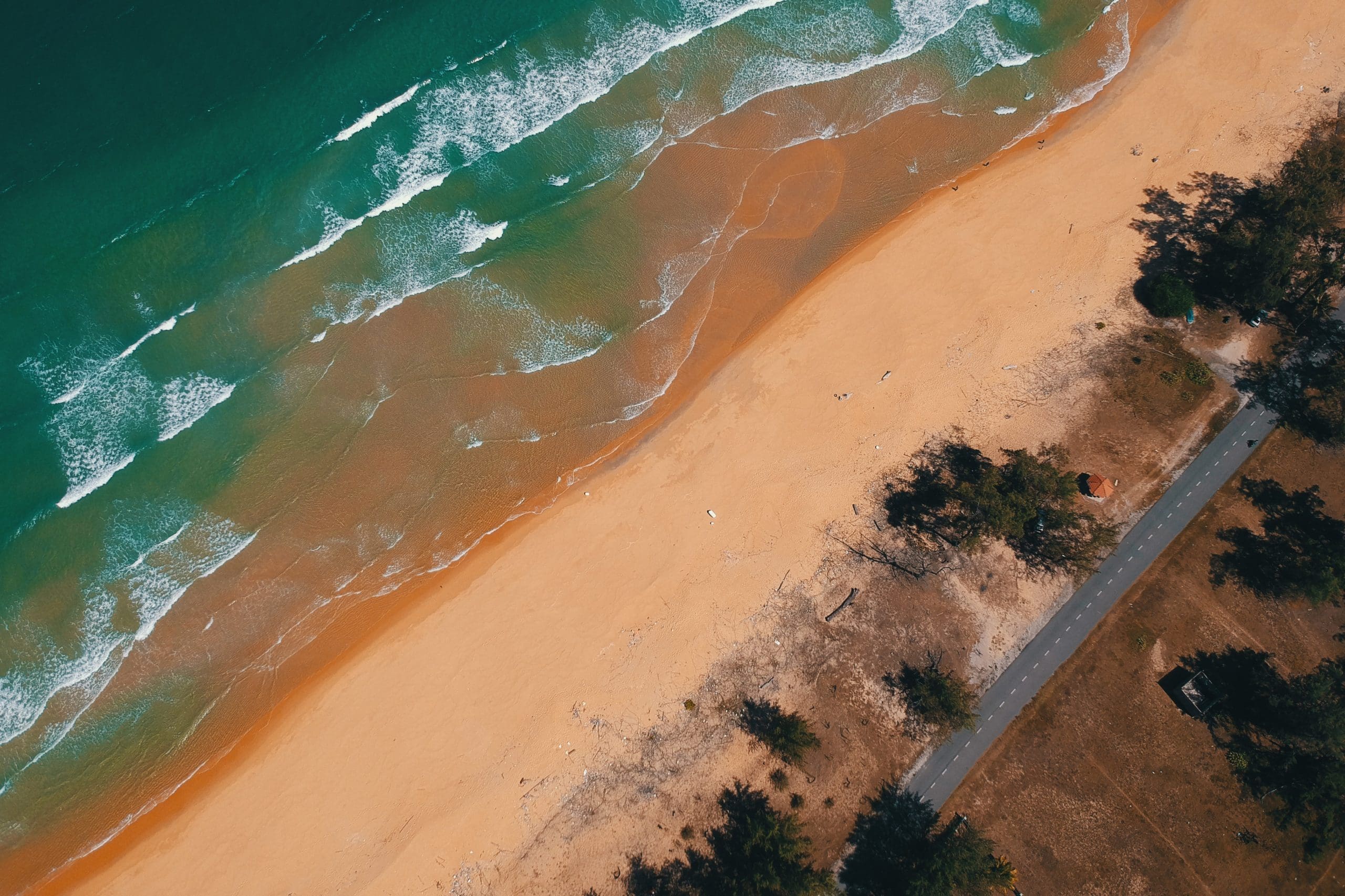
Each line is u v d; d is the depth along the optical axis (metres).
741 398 46.69
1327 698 39.56
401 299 47.75
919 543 43.91
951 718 40.69
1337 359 45.47
